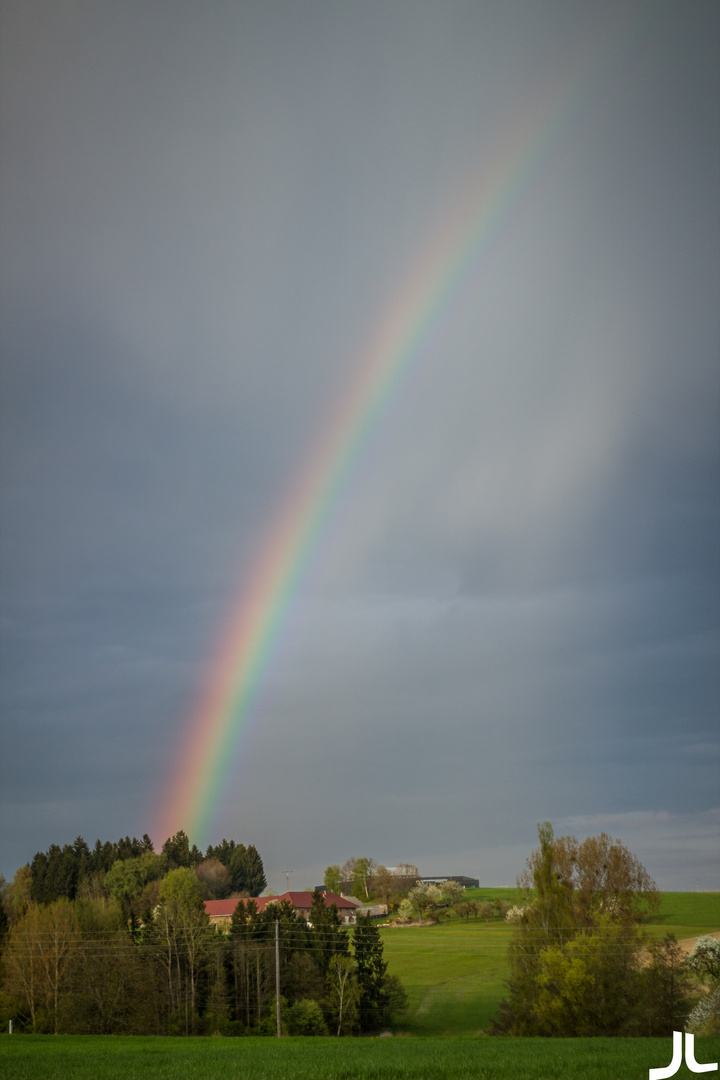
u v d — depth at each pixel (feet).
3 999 249.75
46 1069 78.74
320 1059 87.71
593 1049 95.35
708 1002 177.88
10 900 421.18
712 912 427.33
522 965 205.16
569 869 223.30
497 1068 71.67
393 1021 259.60
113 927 295.89
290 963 273.13
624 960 193.47
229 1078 67.97
